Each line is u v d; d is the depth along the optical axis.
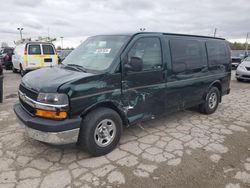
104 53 3.83
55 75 3.46
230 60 6.33
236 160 3.54
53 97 3.01
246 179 3.06
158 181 2.97
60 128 3.03
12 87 9.39
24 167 3.21
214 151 3.80
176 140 4.19
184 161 3.46
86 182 2.91
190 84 4.95
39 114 3.13
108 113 3.50
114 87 3.53
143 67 3.94
